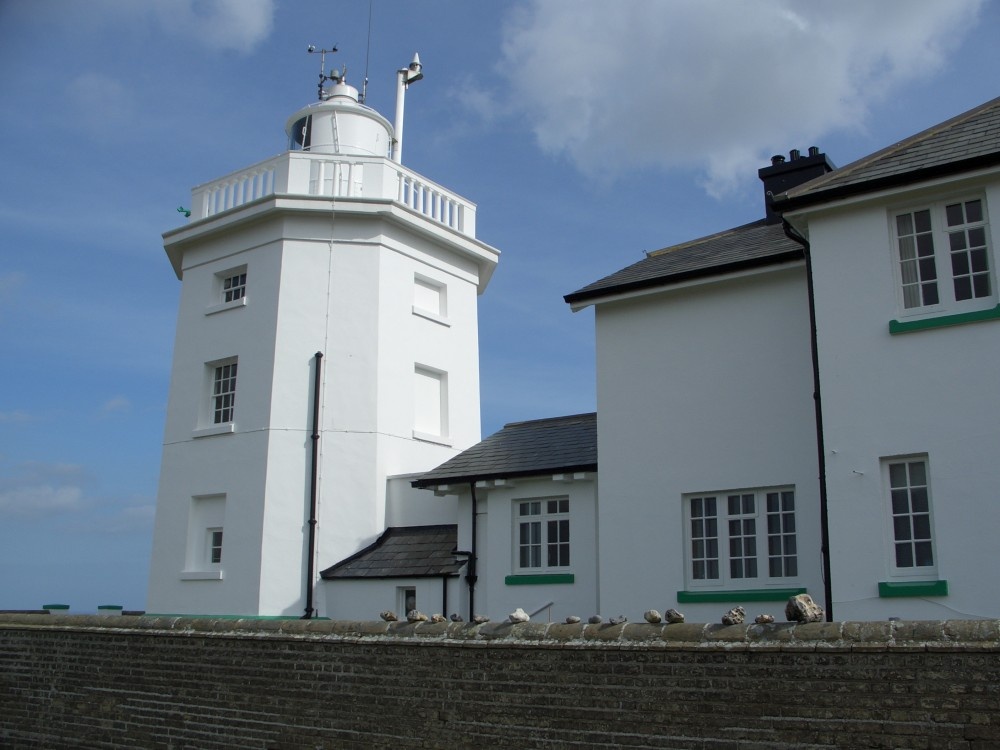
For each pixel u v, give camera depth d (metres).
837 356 11.61
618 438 14.47
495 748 9.09
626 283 14.53
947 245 11.27
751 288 13.80
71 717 12.83
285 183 19.70
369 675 10.16
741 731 7.79
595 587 14.69
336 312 19.27
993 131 11.43
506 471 15.71
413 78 24.00
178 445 19.77
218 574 18.36
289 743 10.60
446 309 21.19
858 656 7.39
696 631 8.22
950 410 10.77
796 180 17.06
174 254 21.20
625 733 8.38
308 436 18.62
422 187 21.09
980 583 10.23
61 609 17.12
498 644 9.28
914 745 7.03
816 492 12.66
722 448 13.52
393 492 18.91
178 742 11.61
